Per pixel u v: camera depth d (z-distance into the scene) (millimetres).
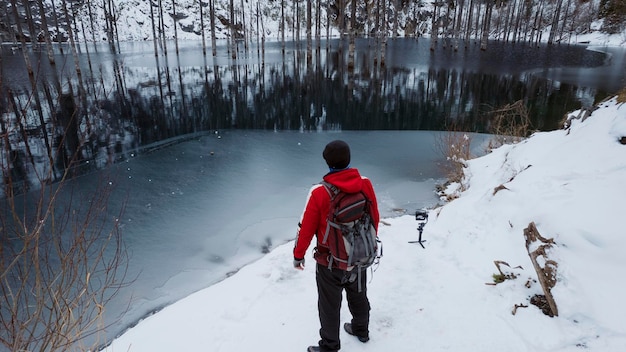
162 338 3043
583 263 2717
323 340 2498
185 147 10867
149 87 20578
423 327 2787
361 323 2602
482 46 39500
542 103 16250
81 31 47500
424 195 7480
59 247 2611
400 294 3207
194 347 2877
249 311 3207
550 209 3311
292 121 14148
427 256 3846
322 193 2141
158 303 4289
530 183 3934
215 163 9625
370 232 2219
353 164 9492
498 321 2746
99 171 8766
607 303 2467
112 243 5625
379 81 22969
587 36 48500
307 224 2188
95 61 30859
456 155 8648
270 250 5516
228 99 18016
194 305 3496
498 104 16234
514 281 3057
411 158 9867
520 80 22438
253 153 10461
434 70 27031
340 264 2170
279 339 2816
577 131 4723
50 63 26453
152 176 8633
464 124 13242
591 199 3168
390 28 60781
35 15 42281
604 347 2268
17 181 7805
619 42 43562
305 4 59719
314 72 26688
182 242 5746
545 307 2705
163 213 6758
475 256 3588
